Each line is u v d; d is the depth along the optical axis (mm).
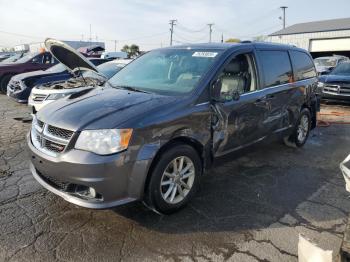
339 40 34062
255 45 4688
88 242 3018
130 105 3357
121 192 3053
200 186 4270
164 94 3719
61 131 3115
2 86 12570
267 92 4641
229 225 3359
